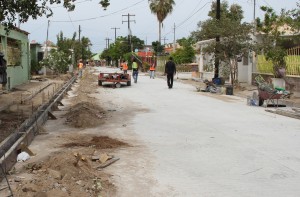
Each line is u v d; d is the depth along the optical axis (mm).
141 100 18734
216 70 28406
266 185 6609
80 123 11562
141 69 61594
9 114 13492
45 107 13750
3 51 21469
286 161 8055
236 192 6266
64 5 12617
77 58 71438
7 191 5945
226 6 46969
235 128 11633
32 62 40906
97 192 6035
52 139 9758
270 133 10922
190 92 23391
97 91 23594
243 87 25312
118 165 7629
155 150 8844
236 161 8016
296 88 21469
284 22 19406
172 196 6070
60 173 6527
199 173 7215
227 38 25109
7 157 7199
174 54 62156
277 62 22625
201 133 10812
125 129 11242
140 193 6168
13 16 12312
